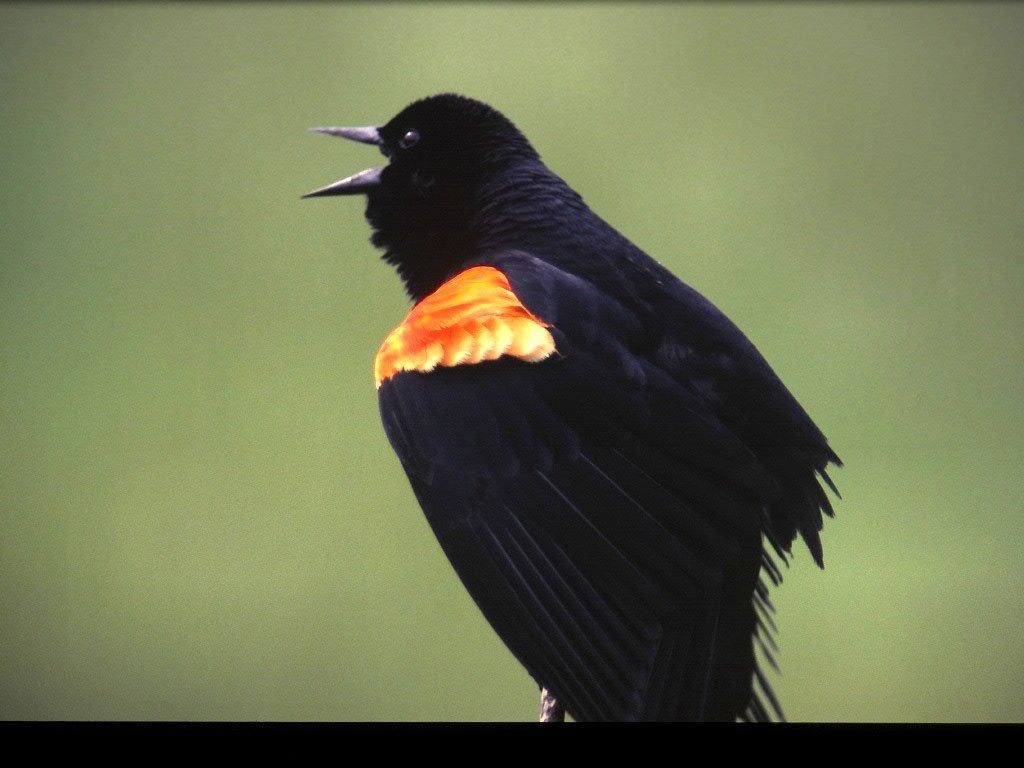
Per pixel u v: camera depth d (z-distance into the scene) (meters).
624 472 4.98
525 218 5.98
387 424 5.37
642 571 4.83
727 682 4.80
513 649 4.95
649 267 5.57
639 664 4.73
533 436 5.09
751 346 5.34
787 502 5.14
